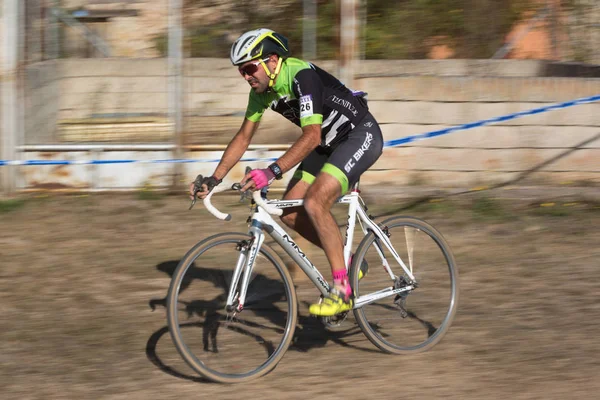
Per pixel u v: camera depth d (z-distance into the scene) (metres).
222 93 7.37
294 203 3.82
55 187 7.12
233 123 7.41
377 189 7.20
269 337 3.91
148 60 7.28
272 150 7.23
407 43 7.43
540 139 7.42
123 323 4.47
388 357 4.06
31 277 5.15
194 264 3.75
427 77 7.27
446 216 6.52
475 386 3.69
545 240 5.95
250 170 3.67
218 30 7.35
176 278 3.64
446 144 7.38
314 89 3.75
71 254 5.58
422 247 4.26
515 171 7.46
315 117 3.74
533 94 7.34
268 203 3.75
